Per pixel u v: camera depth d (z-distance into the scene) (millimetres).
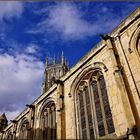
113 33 22172
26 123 33719
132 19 20438
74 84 24703
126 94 16391
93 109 20891
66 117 23234
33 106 31953
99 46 23016
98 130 19141
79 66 24938
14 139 33312
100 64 21797
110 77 19656
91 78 23156
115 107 17500
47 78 74812
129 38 19953
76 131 20938
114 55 19781
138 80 16922
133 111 15445
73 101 23641
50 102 28875
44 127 27859
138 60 17969
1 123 49562
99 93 20984
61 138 21156
